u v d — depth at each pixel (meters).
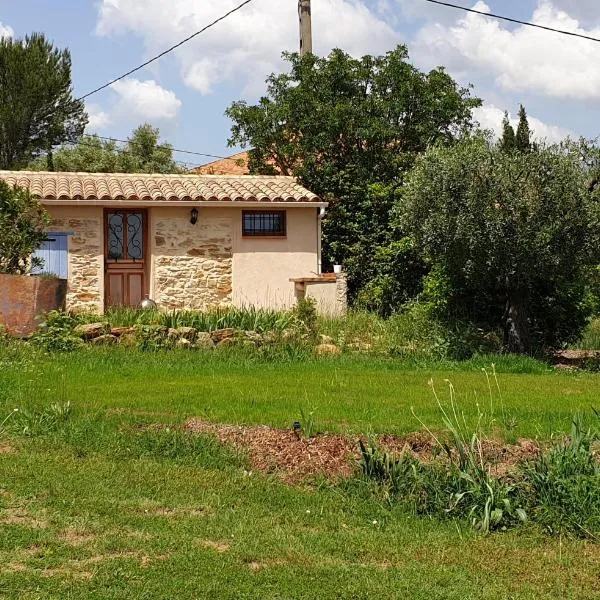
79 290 21.83
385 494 8.62
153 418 11.05
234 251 22.81
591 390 14.38
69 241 21.77
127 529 7.48
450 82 27.81
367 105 26.69
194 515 8.00
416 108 27.44
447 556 7.29
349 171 26.44
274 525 7.85
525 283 18.53
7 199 17.53
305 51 27.23
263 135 27.52
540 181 17.77
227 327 18.23
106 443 10.02
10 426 10.58
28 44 42.34
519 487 8.48
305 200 22.95
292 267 23.12
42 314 16.91
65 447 9.92
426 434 10.49
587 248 17.97
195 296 22.58
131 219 22.58
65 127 43.50
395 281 24.27
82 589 6.21
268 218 23.16
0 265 17.41
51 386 13.08
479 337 19.03
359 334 19.41
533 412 12.09
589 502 8.13
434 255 18.69
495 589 6.63
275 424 10.80
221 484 8.88
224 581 6.46
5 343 16.27
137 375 14.38
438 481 8.67
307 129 26.84
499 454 9.73
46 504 7.97
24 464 9.13
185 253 22.55
